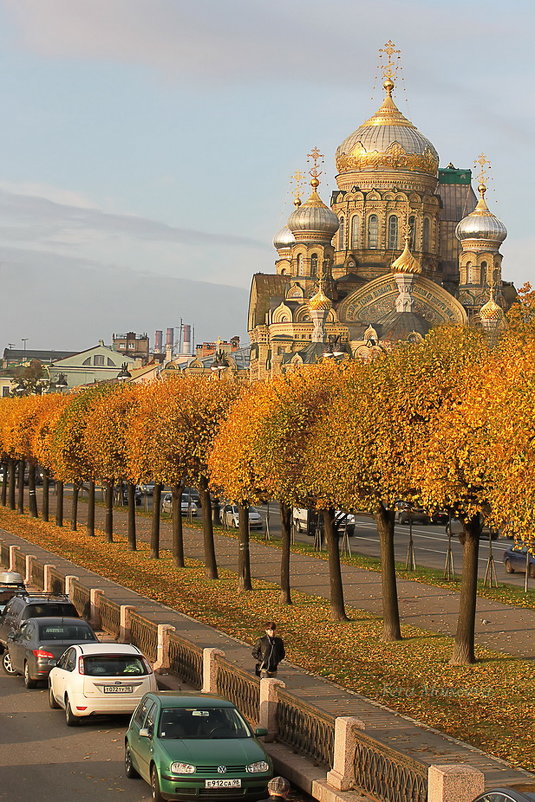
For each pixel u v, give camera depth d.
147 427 100.88
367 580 93.56
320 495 69.94
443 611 76.56
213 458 85.38
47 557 108.12
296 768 37.59
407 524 154.62
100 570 98.56
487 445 50.56
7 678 58.50
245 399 88.12
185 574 97.94
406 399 59.25
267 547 124.00
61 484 148.50
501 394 47.00
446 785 29.14
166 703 36.75
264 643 51.03
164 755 34.28
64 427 130.50
